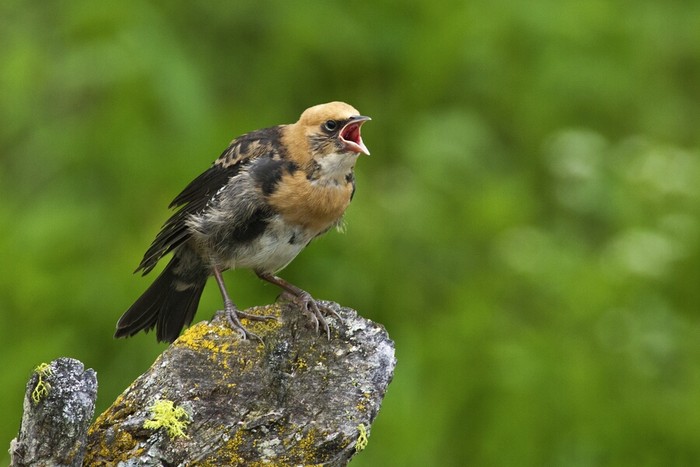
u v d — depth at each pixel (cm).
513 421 1132
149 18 1259
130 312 984
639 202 1343
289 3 1312
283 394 718
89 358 1118
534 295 1241
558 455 1134
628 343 1216
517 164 1370
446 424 1134
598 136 1352
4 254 1153
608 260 1273
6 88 1257
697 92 1552
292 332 760
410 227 1235
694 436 1159
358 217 1202
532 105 1384
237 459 687
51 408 623
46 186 1227
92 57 1220
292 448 694
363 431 706
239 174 945
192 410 698
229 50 1313
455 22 1341
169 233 953
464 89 1377
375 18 1334
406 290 1209
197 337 740
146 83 1208
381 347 751
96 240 1177
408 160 1294
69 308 1134
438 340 1175
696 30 1536
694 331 1265
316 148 945
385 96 1337
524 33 1400
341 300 1178
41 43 1280
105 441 683
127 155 1207
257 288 1157
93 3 1255
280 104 1286
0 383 1084
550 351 1175
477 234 1263
